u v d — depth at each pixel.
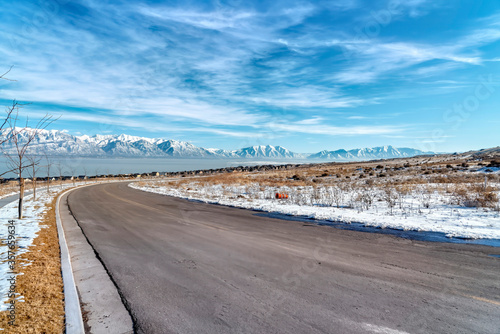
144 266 5.76
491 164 33.50
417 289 4.32
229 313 3.72
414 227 8.75
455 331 3.17
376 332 3.18
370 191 19.84
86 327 3.45
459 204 12.50
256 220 11.21
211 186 33.22
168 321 3.56
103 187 38.78
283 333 3.21
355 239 7.68
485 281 4.57
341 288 4.43
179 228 9.78
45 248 6.79
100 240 8.18
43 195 24.17
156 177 83.69
